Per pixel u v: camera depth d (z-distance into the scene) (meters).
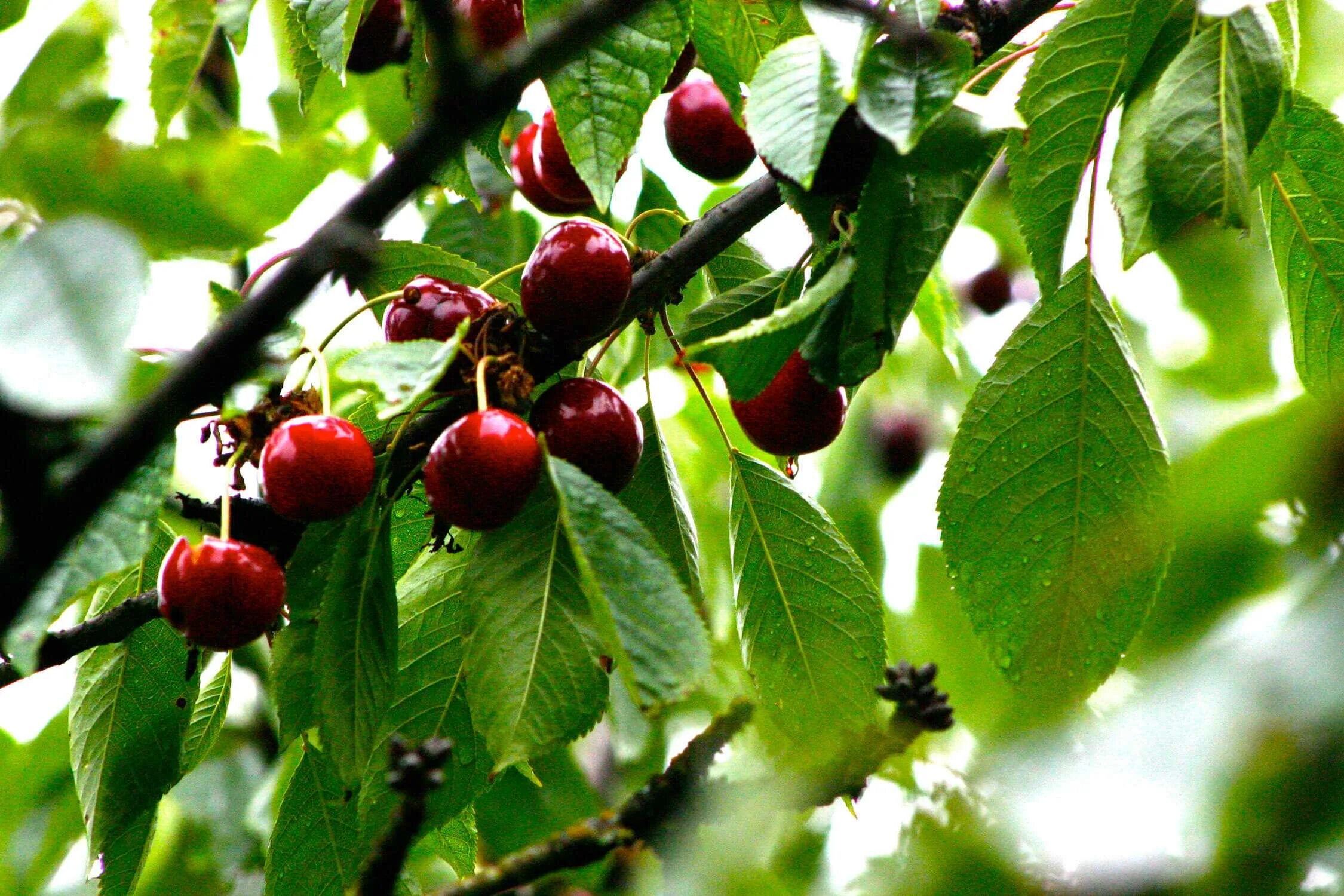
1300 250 1.00
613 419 0.96
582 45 0.85
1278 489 0.59
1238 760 0.57
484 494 0.93
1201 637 0.59
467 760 0.98
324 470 0.94
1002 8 0.99
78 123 0.83
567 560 0.94
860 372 0.94
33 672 0.90
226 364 0.85
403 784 0.88
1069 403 0.97
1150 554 0.95
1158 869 0.69
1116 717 0.63
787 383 0.98
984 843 0.81
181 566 0.94
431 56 1.00
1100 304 0.97
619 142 0.97
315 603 0.96
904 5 0.95
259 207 0.82
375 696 0.95
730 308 0.99
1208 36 0.94
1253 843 0.62
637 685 0.91
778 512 1.00
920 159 0.94
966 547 0.96
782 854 0.88
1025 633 0.96
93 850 0.99
